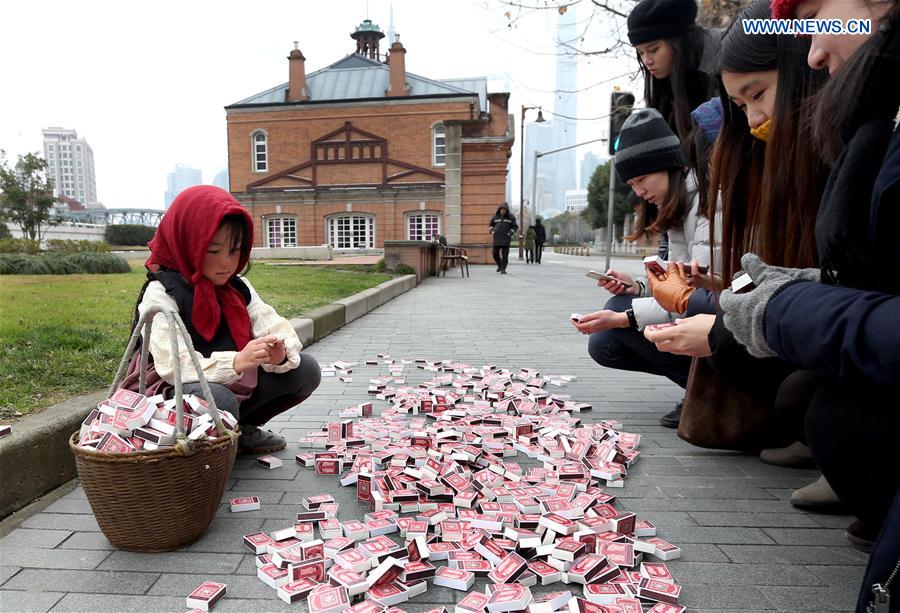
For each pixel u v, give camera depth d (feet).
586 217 194.29
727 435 10.21
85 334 16.01
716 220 9.21
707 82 11.07
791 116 6.06
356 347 20.85
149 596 6.25
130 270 49.42
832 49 5.01
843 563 7.02
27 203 114.32
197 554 7.12
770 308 5.33
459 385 14.97
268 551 7.04
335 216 97.81
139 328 7.38
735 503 8.64
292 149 98.63
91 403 9.96
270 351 8.31
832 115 5.04
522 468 10.00
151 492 6.70
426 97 94.99
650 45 11.57
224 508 8.39
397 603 6.27
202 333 8.57
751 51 6.20
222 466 7.25
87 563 6.86
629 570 6.89
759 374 8.50
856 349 4.56
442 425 11.60
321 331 22.47
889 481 5.55
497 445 10.51
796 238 6.39
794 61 5.92
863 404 5.53
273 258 79.87
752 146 7.36
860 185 4.89
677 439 11.48
